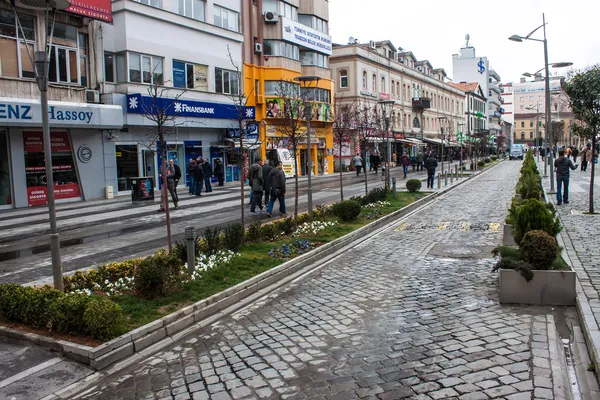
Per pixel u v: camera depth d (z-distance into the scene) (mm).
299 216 14227
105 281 7754
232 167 32406
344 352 5445
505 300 6781
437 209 18094
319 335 6016
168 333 6176
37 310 6082
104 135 23469
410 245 11500
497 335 5613
